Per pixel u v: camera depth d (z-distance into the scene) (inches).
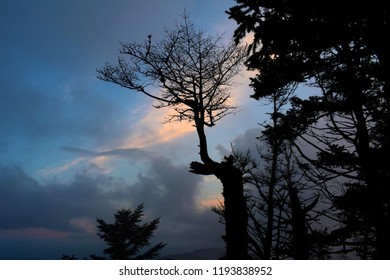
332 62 309.1
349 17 264.8
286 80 343.9
